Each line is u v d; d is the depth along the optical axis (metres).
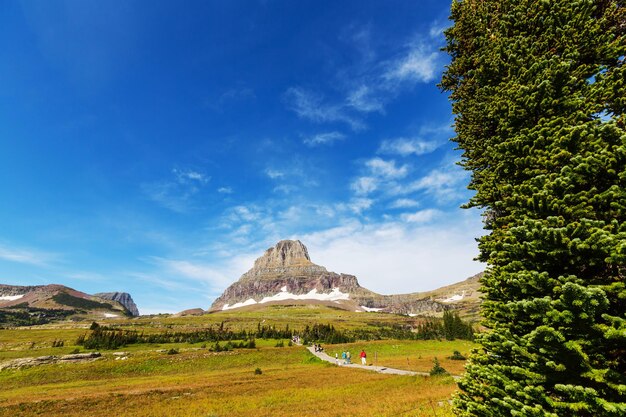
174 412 27.75
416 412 17.34
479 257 10.03
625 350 5.61
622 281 6.05
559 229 6.02
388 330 184.25
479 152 11.55
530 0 11.05
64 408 30.88
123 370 63.94
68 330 155.50
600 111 8.52
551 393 6.22
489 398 7.32
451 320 109.06
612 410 4.74
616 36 9.95
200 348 92.88
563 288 5.26
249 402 29.47
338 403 25.39
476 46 13.05
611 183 6.62
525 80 9.55
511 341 6.55
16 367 64.50
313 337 124.81
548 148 7.93
